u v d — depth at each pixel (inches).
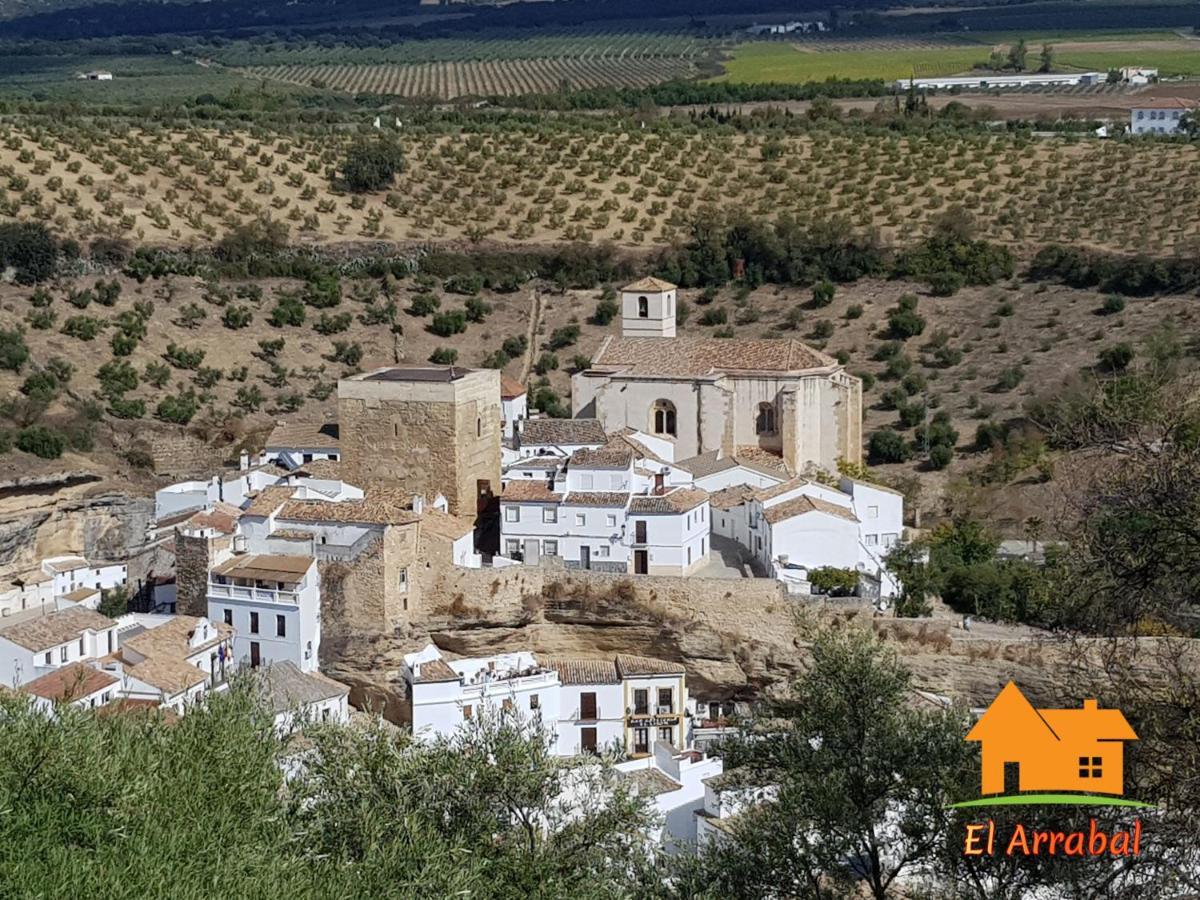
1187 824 2301.9
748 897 2696.9
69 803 2304.4
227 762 2554.1
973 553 6141.7
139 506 7052.2
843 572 5905.5
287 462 7106.3
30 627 5428.2
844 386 6865.2
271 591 5649.6
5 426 7573.8
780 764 2837.1
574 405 6973.4
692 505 6067.9
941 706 3159.5
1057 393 7696.9
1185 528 2365.9
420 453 6338.6
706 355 6968.5
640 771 4466.0
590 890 2583.7
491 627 5856.3
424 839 2481.5
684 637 5777.6
